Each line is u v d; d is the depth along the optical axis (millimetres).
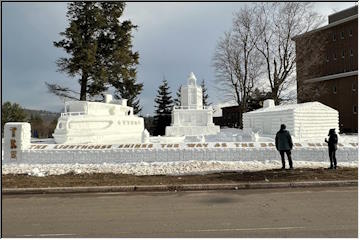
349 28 48094
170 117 67188
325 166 15359
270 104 36562
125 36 42781
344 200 9281
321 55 50750
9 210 8672
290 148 14398
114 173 14023
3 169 15758
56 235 6547
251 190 10906
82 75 40688
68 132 25078
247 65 51625
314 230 6609
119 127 30109
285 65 48844
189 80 44219
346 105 47906
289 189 10977
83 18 40500
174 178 12602
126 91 46000
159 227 6980
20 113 48250
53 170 15102
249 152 17469
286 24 48562
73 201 9695
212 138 31328
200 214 8000
